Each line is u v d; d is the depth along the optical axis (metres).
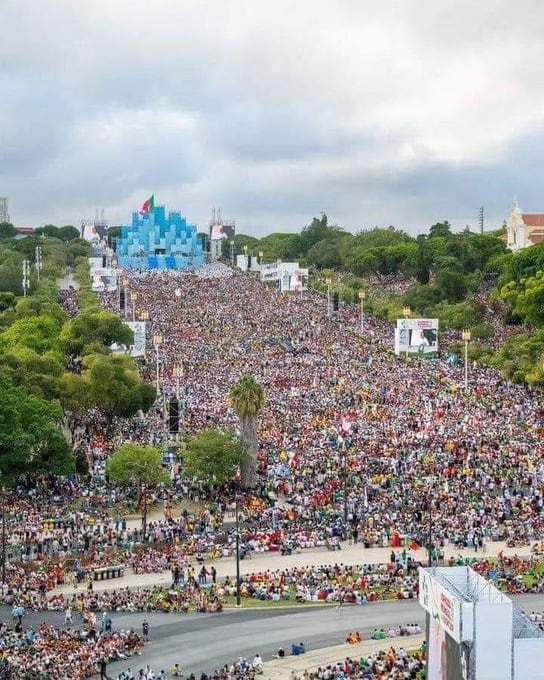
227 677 115.88
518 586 145.75
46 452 180.88
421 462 192.25
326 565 156.12
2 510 158.50
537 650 92.44
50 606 140.12
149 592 145.12
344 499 174.12
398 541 164.25
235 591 146.38
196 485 188.38
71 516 172.00
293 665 122.12
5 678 110.88
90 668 118.25
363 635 132.62
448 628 95.31
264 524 170.50
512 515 170.25
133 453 173.62
